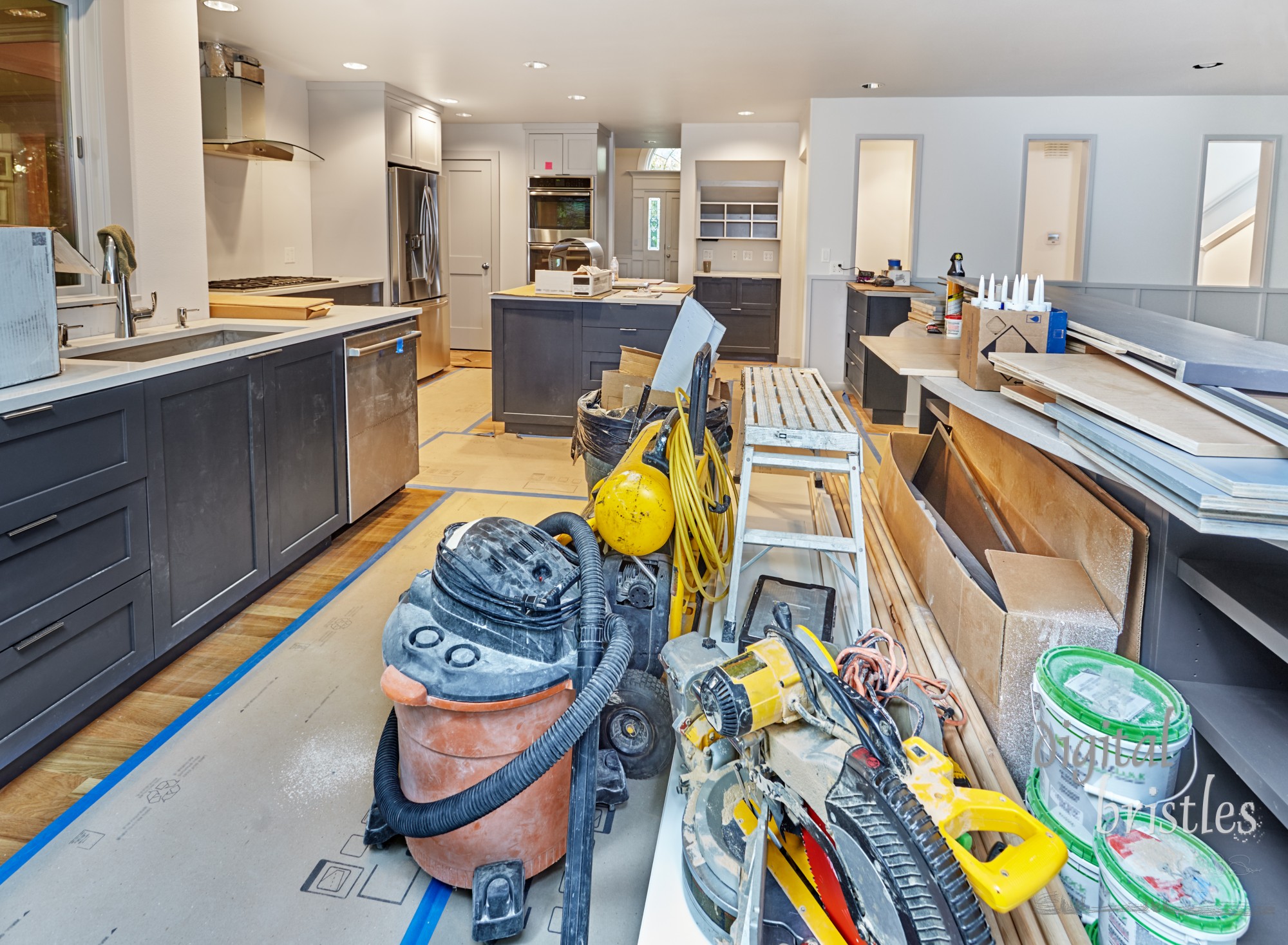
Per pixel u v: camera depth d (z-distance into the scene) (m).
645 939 1.36
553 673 1.51
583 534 1.68
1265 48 5.82
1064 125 7.81
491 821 1.59
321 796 1.97
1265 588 1.53
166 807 1.92
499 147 9.49
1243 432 1.39
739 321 10.16
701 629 2.27
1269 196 7.79
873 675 1.39
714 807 1.53
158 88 3.38
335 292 6.61
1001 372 2.41
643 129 10.02
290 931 1.59
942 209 8.00
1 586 1.92
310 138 7.41
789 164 9.65
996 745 1.75
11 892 1.65
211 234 6.29
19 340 2.02
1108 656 1.58
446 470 4.83
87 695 2.18
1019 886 1.05
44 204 3.08
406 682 1.47
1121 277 8.01
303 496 3.25
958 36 5.50
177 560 2.53
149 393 2.37
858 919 1.16
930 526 2.42
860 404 6.85
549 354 5.64
